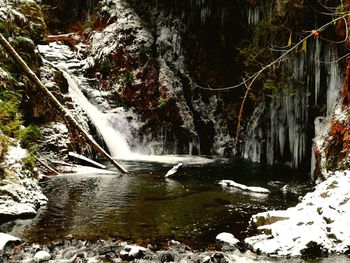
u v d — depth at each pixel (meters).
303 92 12.59
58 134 11.12
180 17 17.91
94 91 16.86
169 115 16.31
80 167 10.98
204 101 17.17
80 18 20.77
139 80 16.89
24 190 6.98
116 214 6.76
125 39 17.52
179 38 17.70
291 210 6.21
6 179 6.91
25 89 10.36
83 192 8.30
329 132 9.83
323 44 11.57
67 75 15.93
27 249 5.07
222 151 16.38
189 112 16.64
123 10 18.41
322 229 5.51
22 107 10.19
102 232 5.82
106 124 15.56
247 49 13.62
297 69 12.59
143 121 16.45
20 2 11.85
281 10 11.52
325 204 6.06
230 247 5.37
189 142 16.27
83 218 6.46
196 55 17.50
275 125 13.89
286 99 13.19
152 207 7.28
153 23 18.27
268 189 9.27
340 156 8.91
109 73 17.38
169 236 5.75
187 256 5.00
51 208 7.00
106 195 8.10
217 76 17.11
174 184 9.52
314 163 10.42
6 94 9.04
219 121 16.80
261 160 14.59
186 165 13.05
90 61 17.80
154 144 16.19
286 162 13.76
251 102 16.00
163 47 17.58
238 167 12.90
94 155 13.39
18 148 8.00
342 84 10.44
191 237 5.74
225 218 6.70
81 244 5.29
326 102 11.72
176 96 16.53
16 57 8.71
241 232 5.99
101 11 19.00
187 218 6.66
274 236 5.49
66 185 8.91
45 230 5.82
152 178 10.23
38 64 11.80
